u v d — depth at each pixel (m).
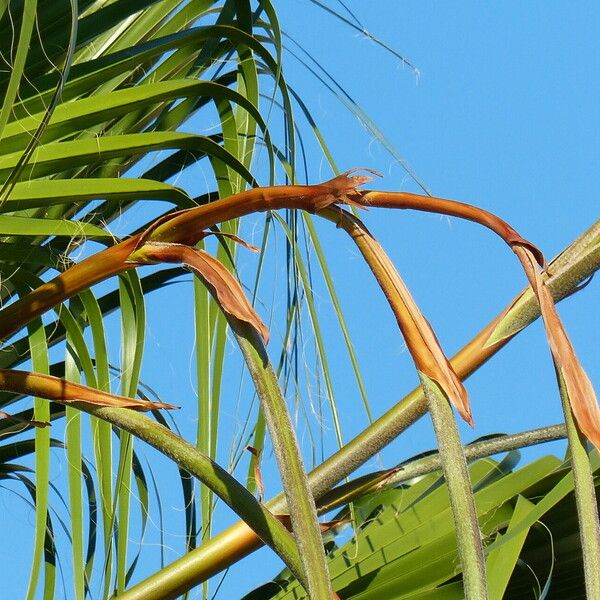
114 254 2.57
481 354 2.77
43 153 2.86
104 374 3.14
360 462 2.86
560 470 3.25
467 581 2.20
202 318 3.18
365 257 2.48
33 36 2.91
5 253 3.04
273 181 3.12
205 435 3.10
